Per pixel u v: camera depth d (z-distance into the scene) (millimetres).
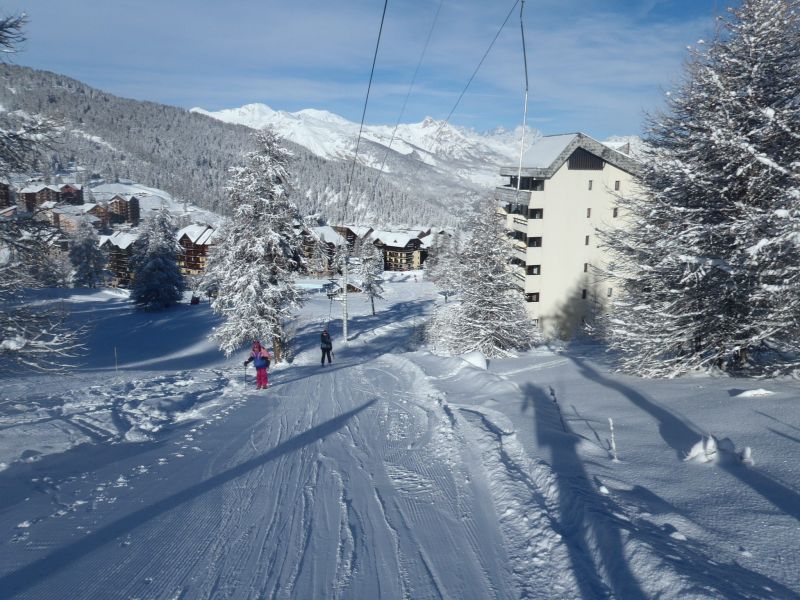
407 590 4828
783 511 5543
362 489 7453
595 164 37781
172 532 6176
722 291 13836
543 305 38812
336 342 39938
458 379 16078
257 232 27281
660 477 6898
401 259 126875
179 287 60094
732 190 14023
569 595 4523
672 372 14641
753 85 13414
